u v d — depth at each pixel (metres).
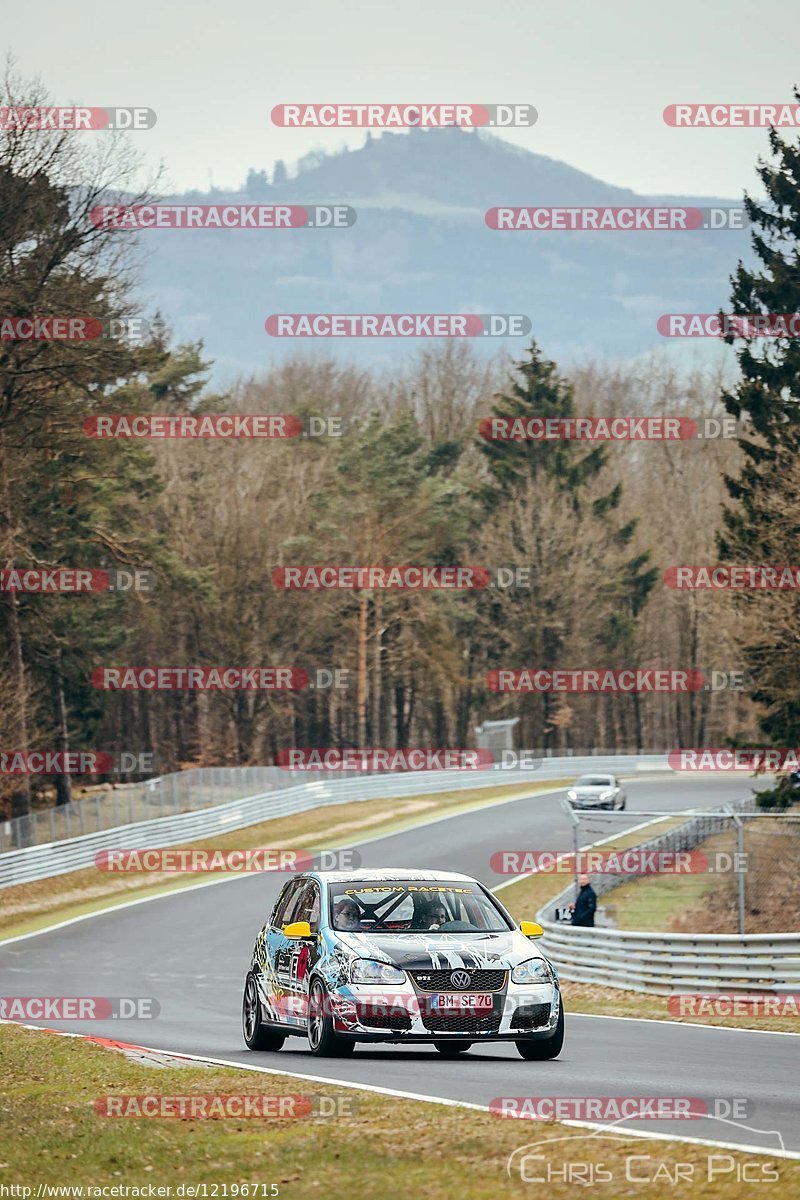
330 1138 32.41
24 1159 32.34
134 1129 34.75
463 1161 29.69
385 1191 27.69
